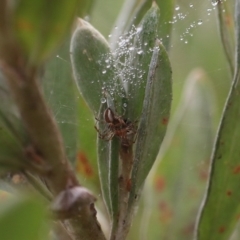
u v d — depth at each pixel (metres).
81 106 0.25
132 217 0.22
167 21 0.25
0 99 0.19
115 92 0.23
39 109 0.19
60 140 0.19
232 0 0.26
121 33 0.27
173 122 0.33
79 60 0.23
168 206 0.30
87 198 0.19
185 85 0.34
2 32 0.18
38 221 0.18
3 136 0.19
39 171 0.19
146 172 0.22
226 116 0.23
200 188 0.30
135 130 0.22
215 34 0.36
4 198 0.18
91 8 0.25
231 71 0.26
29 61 0.18
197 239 0.24
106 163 0.22
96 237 0.21
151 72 0.22
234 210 0.24
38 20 0.18
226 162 0.24
